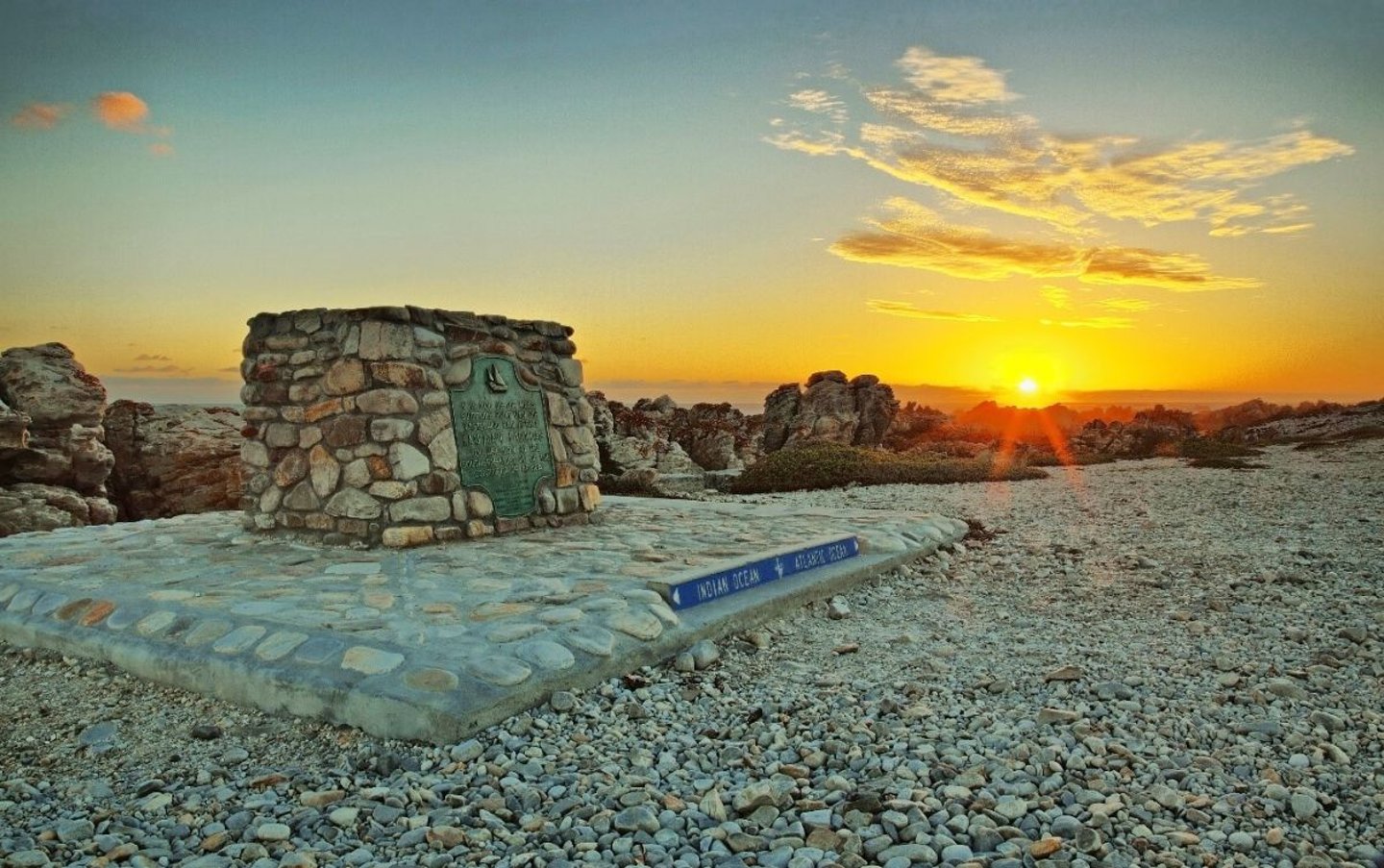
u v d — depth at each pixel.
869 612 8.84
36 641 7.28
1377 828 4.49
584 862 4.17
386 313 10.17
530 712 5.72
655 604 7.38
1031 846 4.27
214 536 10.91
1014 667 7.06
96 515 17.16
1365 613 8.48
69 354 17.95
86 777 5.18
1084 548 12.23
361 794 4.79
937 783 4.96
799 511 13.70
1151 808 4.68
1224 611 8.74
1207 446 33.09
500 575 8.44
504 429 11.31
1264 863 4.19
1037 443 39.53
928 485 21.78
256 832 4.41
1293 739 5.52
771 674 6.91
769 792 4.75
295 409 10.69
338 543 10.12
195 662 6.26
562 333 12.46
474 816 4.60
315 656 6.06
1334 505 15.73
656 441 26.62
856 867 4.14
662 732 5.71
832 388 35.31
